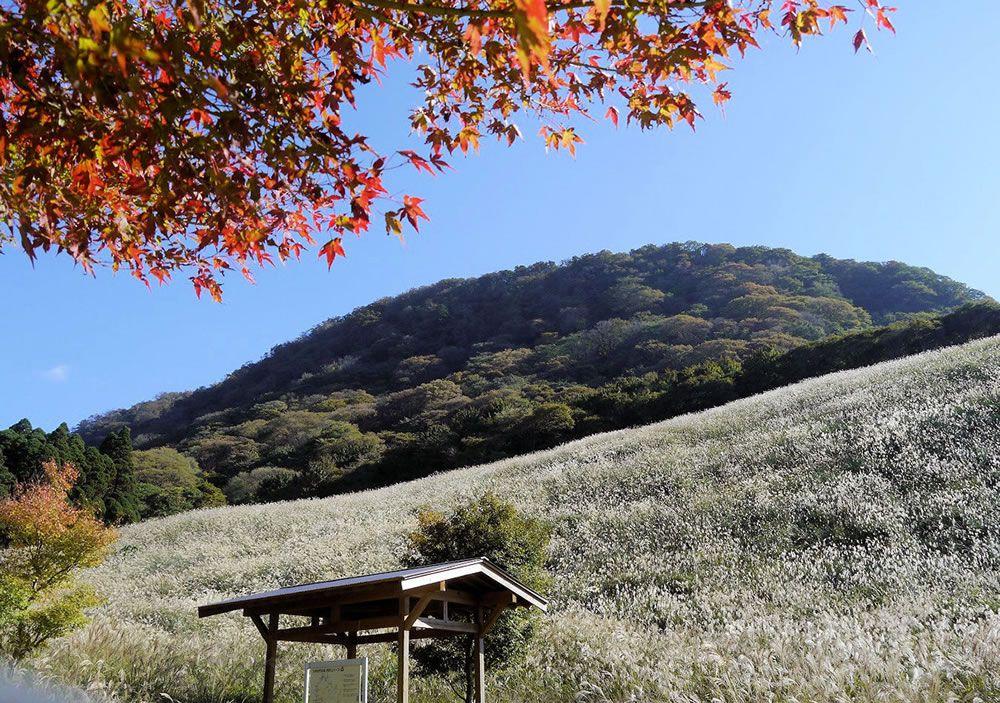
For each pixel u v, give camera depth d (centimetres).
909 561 1479
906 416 2405
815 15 469
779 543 1720
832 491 1930
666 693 891
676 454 2705
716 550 1741
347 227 533
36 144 385
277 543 2672
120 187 489
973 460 1942
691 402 5366
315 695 670
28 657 912
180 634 1394
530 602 806
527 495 2623
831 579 1491
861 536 1689
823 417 2684
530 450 5334
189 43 401
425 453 5594
